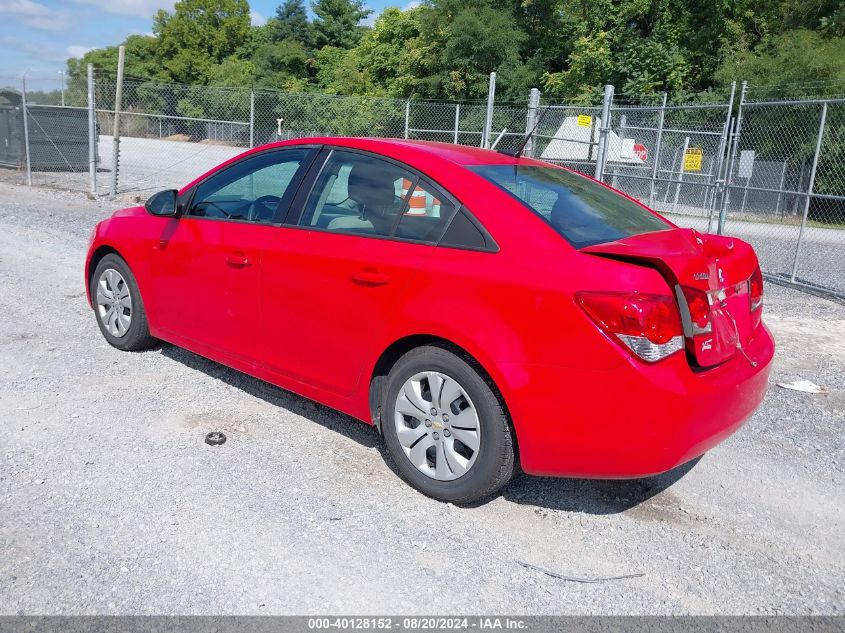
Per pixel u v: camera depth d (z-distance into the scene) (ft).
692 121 77.36
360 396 12.07
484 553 10.07
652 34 93.15
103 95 74.38
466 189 11.19
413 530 10.50
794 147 67.62
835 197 30.68
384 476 12.02
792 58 74.13
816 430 14.94
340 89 143.33
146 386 15.20
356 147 12.78
